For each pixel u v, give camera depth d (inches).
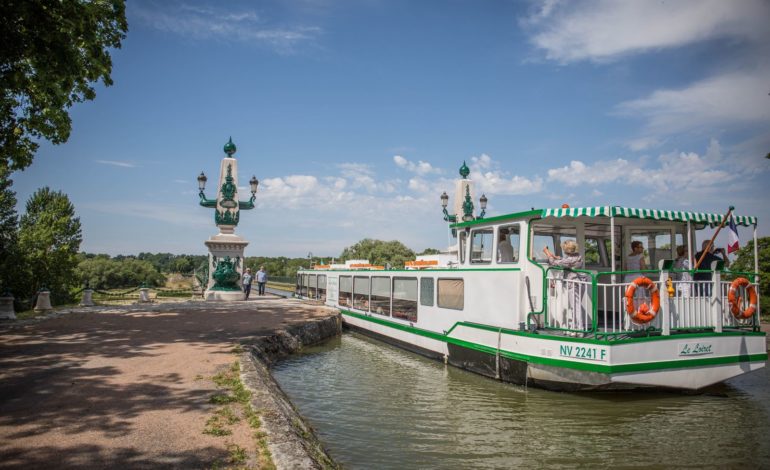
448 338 514.6
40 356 403.5
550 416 341.1
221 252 1095.0
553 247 449.1
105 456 201.2
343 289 903.1
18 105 498.0
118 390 300.4
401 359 563.8
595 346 346.3
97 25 484.7
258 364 409.7
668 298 358.0
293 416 290.0
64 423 240.5
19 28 396.5
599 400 372.8
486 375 448.8
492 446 288.2
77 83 520.4
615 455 275.7
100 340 488.7
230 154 1110.4
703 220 389.1
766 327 696.4
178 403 275.9
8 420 243.9
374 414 349.4
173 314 740.0
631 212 360.2
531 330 402.9
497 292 442.9
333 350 629.6
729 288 389.4
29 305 1189.7
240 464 195.8
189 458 200.4
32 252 1288.1
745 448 286.4
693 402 371.2
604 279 452.4
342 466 256.1
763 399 382.3
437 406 368.5
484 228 477.4
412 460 266.7
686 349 359.9
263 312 792.3
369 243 2930.6
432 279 563.8
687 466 261.9
